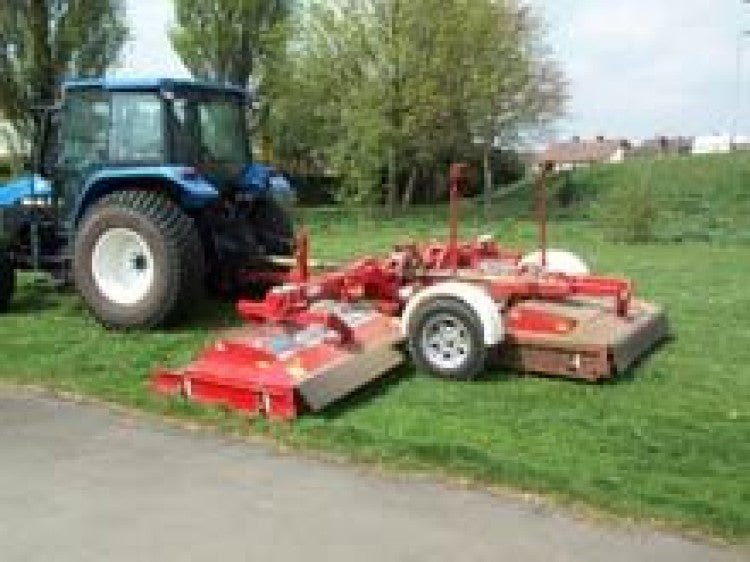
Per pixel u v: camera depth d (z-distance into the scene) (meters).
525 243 23.12
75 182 11.85
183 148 11.49
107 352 10.05
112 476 6.94
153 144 11.45
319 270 11.29
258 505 6.52
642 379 9.58
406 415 8.34
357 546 5.99
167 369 9.06
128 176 11.12
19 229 11.96
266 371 8.30
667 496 6.71
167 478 6.93
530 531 6.22
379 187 36.19
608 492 6.75
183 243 10.81
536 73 41.19
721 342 11.16
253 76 37.44
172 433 7.79
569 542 6.08
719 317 12.62
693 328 11.87
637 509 6.49
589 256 20.03
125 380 9.02
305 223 28.61
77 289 11.12
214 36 37.09
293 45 36.78
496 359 9.57
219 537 6.07
